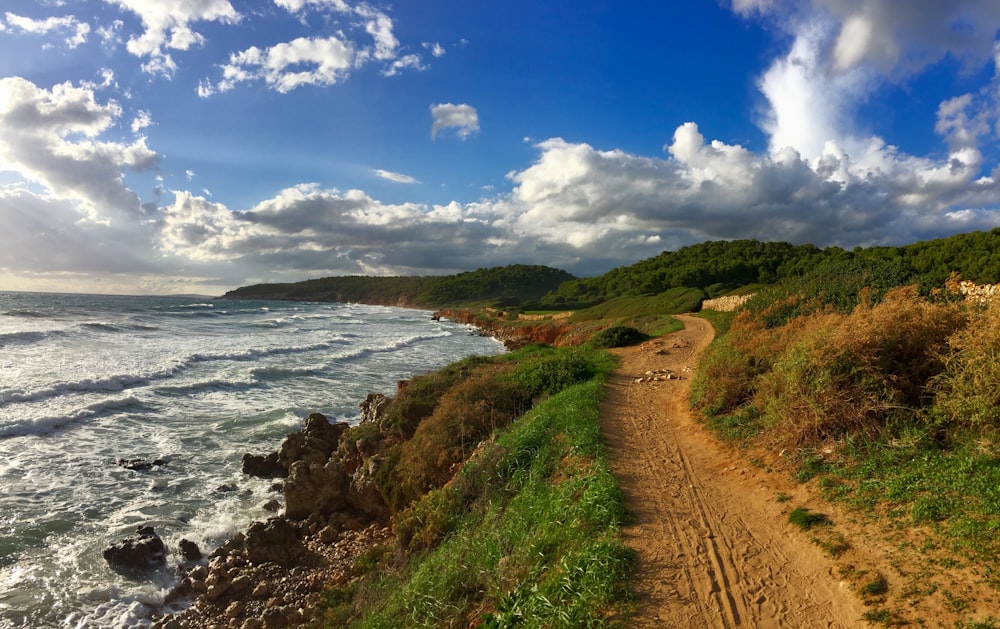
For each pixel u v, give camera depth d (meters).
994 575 4.82
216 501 15.07
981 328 7.53
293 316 89.25
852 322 9.06
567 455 10.36
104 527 13.04
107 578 11.09
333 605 10.08
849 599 5.15
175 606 10.61
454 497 11.00
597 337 30.09
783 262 83.06
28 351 32.78
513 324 77.19
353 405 25.70
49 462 16.52
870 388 8.27
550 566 6.64
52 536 12.41
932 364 8.09
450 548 8.68
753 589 5.60
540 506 8.42
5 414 20.05
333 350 44.97
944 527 5.70
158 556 11.98
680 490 8.35
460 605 6.82
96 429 19.92
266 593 10.98
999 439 6.69
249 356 37.81
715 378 12.68
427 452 14.11
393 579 9.44
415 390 19.75
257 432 20.77
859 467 7.48
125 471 16.41
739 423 10.71
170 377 29.03
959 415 7.20
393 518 13.47
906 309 8.80
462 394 17.05
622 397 15.38
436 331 74.94
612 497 7.73
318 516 14.30
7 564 11.23
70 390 23.98
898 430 7.80
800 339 10.09
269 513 14.60
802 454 8.34
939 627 4.47
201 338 46.69
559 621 5.40
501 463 11.09
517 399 17.73
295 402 25.69
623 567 6.08
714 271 82.38
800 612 5.15
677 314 45.78
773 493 7.72
